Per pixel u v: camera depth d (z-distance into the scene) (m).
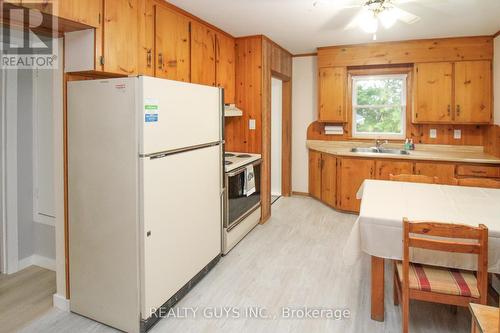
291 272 2.92
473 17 3.41
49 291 2.62
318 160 5.19
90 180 2.14
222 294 2.56
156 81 2.05
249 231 3.89
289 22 3.49
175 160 2.28
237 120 4.20
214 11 3.11
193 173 2.52
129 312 2.09
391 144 4.83
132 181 2.00
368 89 5.01
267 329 2.14
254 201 3.95
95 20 2.06
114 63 2.22
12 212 2.89
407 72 4.70
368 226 2.04
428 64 4.38
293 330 2.13
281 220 4.38
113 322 2.16
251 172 3.77
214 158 2.85
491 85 4.15
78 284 2.28
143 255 2.02
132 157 1.98
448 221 1.95
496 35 4.03
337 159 4.62
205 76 3.44
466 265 1.88
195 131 2.52
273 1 2.87
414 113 4.50
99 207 2.12
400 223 1.97
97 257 2.17
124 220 2.05
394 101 4.89
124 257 2.07
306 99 5.45
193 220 2.56
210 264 2.90
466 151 4.51
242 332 2.11
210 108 2.74
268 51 4.23
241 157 3.83
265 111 4.16
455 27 3.78
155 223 2.10
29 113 2.94
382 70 4.75
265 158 4.21
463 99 4.26
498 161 3.77
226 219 3.17
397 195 2.57
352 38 4.26
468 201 2.38
